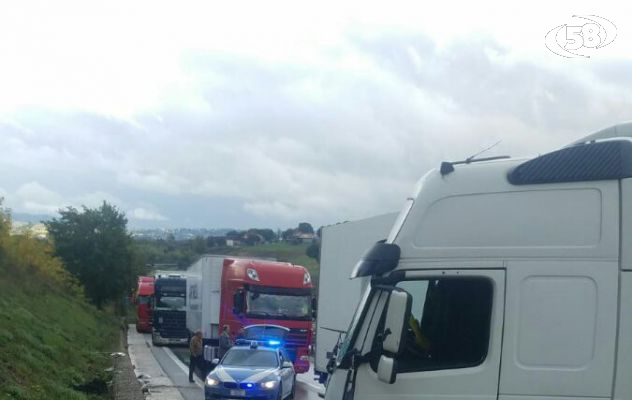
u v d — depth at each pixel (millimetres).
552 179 6621
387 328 6348
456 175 6863
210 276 30047
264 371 19406
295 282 27984
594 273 6457
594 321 6418
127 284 69938
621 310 6383
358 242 16078
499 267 6625
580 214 6555
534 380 6453
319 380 19219
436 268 6738
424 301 6785
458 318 6715
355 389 6781
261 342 21469
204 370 27406
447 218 6809
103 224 68625
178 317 44469
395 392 6688
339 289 17422
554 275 6520
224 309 27844
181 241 134875
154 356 36094
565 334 6453
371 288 6859
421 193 6906
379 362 6523
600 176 6539
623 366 6336
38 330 23312
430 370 6664
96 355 27234
